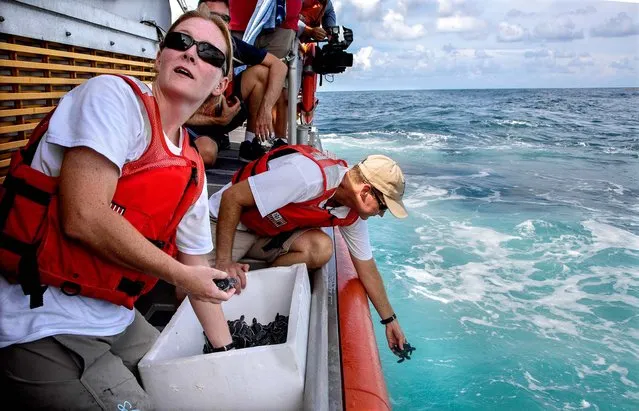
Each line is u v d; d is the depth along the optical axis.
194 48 1.55
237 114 4.45
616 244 9.45
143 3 4.74
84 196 1.32
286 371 1.79
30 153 1.43
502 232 10.04
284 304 2.51
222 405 1.80
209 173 4.46
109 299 1.53
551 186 15.12
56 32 2.97
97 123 1.35
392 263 8.09
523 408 4.60
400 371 5.02
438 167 18.58
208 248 1.94
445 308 6.56
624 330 6.18
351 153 22.53
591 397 4.84
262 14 4.33
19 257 1.39
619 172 18.09
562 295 7.18
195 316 2.16
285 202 2.79
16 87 2.60
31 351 1.47
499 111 52.22
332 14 6.48
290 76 4.77
